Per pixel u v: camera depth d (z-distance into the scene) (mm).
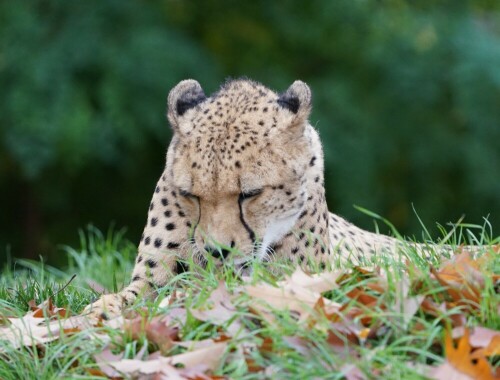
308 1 22578
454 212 22281
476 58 21156
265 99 9031
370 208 20578
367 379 5922
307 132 9188
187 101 9242
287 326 6422
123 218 22500
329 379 5992
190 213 8750
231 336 6504
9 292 8992
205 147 8570
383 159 21531
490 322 6520
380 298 6652
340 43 22641
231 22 22719
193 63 19609
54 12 19578
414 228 21984
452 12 22594
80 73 19062
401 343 6383
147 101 18953
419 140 21766
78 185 22141
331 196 20984
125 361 6359
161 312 7039
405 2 22734
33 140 18484
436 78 21656
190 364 6312
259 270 7402
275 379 6027
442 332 6332
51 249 22375
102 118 18812
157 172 21969
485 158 21281
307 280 7137
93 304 8195
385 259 7504
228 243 8391
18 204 22922
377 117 21719
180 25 22203
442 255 7926
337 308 6676
